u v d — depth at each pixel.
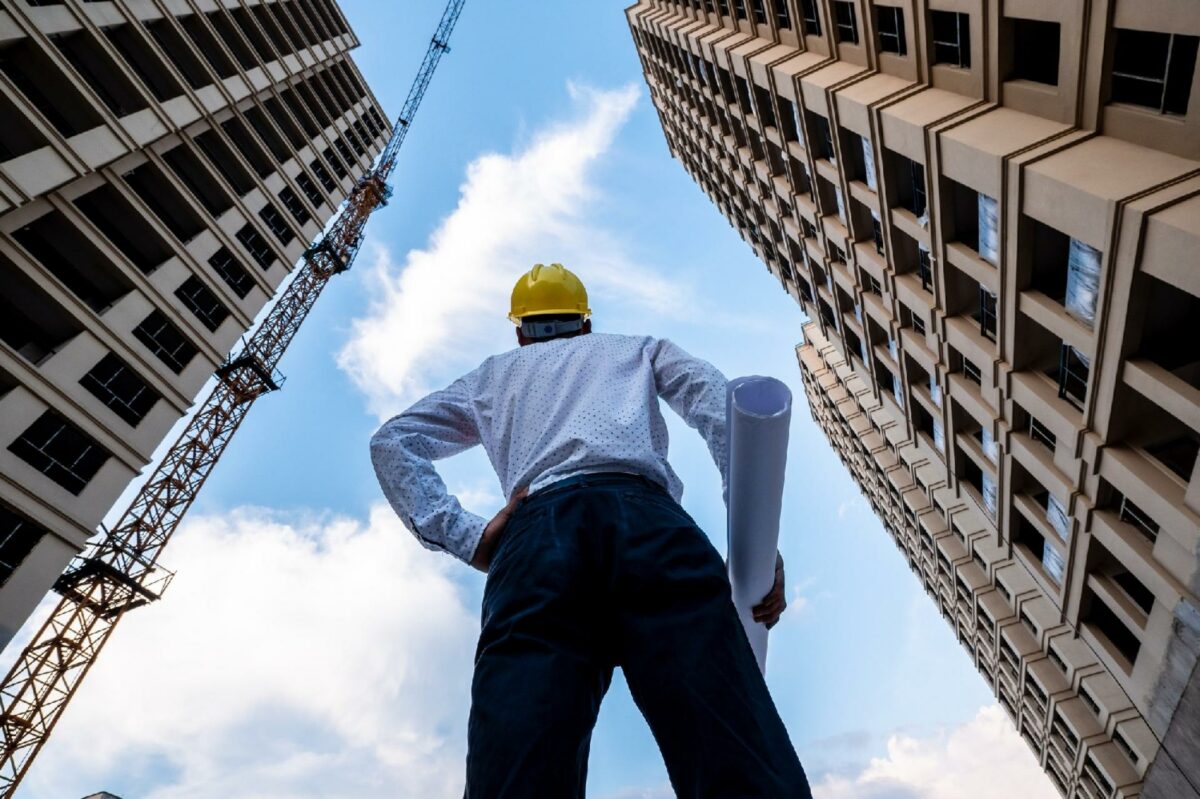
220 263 30.83
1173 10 11.59
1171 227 11.48
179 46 30.58
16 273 20.92
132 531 38.62
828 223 28.09
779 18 28.16
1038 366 18.58
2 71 21.00
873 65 22.05
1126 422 15.58
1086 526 18.64
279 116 41.62
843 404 53.72
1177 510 14.37
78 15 24.34
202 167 30.75
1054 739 34.56
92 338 22.91
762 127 31.06
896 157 21.08
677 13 41.38
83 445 22.05
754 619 1.88
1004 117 16.28
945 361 23.00
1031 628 33.22
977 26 16.64
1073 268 14.73
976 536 34.38
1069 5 13.67
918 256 23.27
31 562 19.34
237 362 46.31
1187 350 13.87
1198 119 11.61
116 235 26.52
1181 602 16.09
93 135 23.89
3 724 30.00
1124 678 20.69
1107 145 13.61
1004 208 15.75
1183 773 18.95
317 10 47.25
